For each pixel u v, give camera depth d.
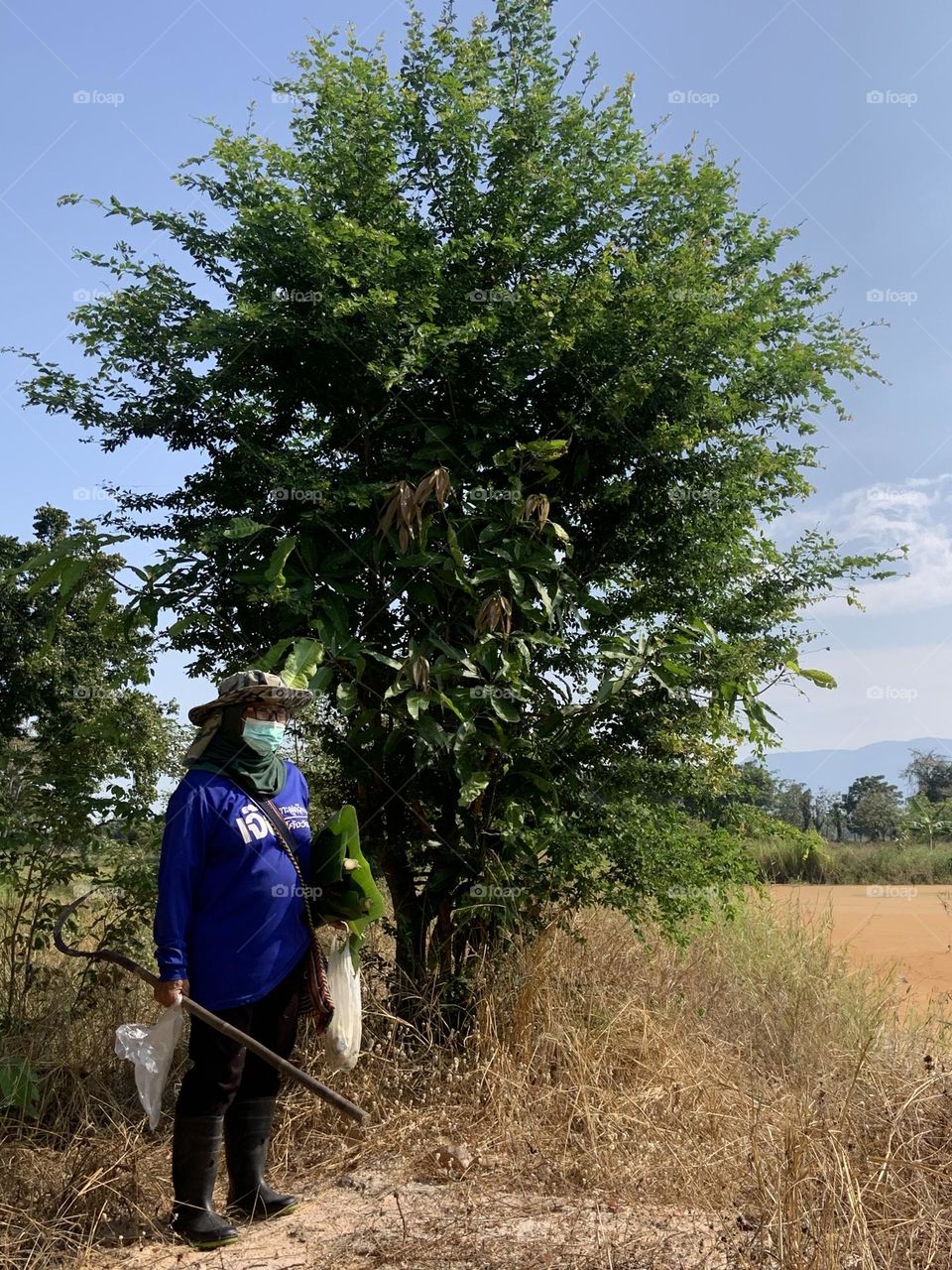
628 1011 5.16
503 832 5.07
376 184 5.00
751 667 5.30
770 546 5.78
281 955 3.77
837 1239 3.04
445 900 5.29
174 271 5.08
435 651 5.02
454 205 5.32
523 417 5.41
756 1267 3.06
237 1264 3.28
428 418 5.22
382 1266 3.21
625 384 5.06
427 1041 4.90
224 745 3.85
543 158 5.39
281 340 4.96
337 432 5.36
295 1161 4.20
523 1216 3.58
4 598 17.02
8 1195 3.64
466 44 5.26
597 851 5.33
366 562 4.97
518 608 5.05
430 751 4.90
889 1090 4.28
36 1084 4.21
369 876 3.95
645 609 5.68
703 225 5.48
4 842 4.79
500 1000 4.98
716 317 5.09
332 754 5.37
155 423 5.04
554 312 4.98
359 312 4.82
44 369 5.00
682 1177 3.81
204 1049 3.61
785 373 5.47
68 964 5.27
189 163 5.04
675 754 5.64
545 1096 4.40
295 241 4.90
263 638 5.11
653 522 5.61
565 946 5.62
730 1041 5.62
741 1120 4.20
